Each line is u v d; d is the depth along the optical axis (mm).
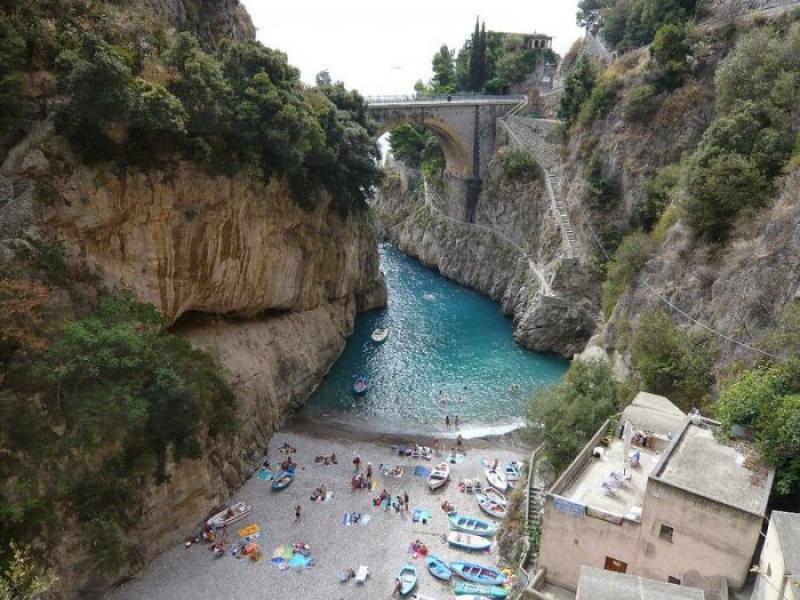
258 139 46062
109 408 30984
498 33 123375
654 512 21797
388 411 56031
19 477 27922
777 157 40062
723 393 27641
